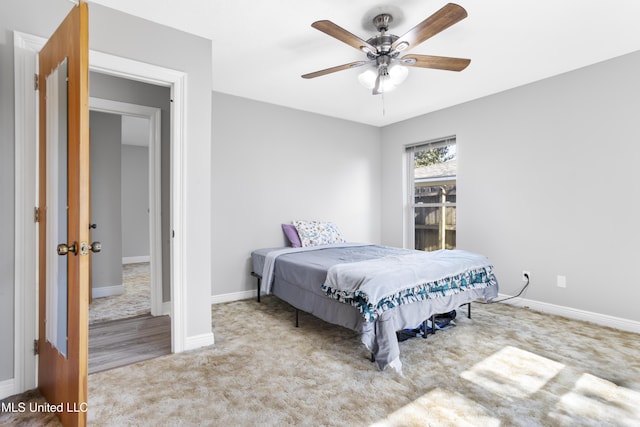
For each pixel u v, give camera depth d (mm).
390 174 4957
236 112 3775
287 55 2785
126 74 2143
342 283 2264
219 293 3676
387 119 4727
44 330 1769
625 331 2719
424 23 1760
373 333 2057
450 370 2066
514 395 1785
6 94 1733
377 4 2084
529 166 3367
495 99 3648
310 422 1558
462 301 2723
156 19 2219
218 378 1971
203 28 2348
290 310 3381
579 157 3016
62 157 1587
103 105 2973
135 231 6672
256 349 2395
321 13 2184
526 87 3385
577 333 2674
